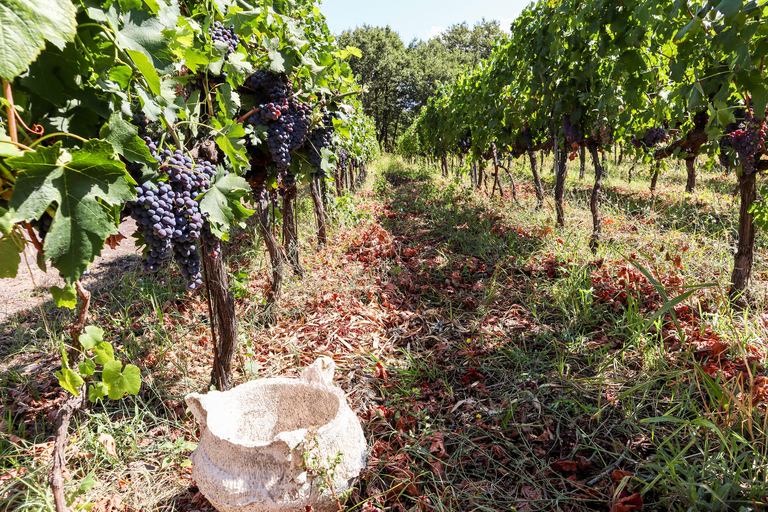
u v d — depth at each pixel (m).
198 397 1.98
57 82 1.15
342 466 1.92
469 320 4.01
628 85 4.46
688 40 3.22
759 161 3.46
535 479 2.24
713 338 3.07
